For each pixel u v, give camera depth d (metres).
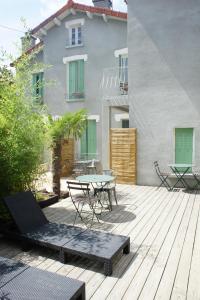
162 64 9.94
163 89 9.97
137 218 6.51
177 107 9.82
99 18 12.80
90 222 6.24
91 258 4.02
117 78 12.48
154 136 10.16
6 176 5.96
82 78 13.41
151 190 9.54
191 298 3.43
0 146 5.88
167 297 3.45
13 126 6.00
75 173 12.96
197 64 9.52
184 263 4.32
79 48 13.34
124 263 4.32
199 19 9.41
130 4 10.28
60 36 13.78
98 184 8.48
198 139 9.62
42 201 7.41
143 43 10.16
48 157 8.12
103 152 11.23
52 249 4.86
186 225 6.03
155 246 4.95
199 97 9.55
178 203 7.83
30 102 6.73
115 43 12.52
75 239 4.57
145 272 4.05
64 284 3.13
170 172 10.02
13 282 3.17
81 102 13.43
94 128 13.28
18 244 5.11
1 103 6.07
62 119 8.34
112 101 10.80
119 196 8.68
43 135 7.13
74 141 13.53
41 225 5.28
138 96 10.34
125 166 10.58
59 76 13.88
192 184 9.74
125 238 4.61
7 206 5.05
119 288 3.64
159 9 9.88
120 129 10.59
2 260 3.78
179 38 9.69
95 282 3.79
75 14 13.30
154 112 10.13
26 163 6.27
